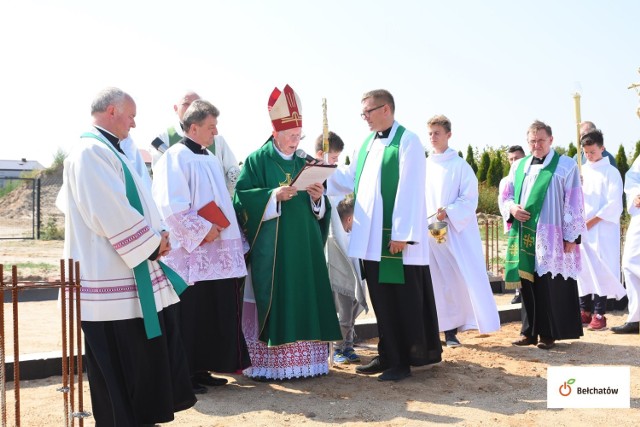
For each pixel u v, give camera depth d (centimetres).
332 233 685
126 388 444
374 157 636
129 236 427
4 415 380
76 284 407
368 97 634
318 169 593
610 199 894
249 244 624
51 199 3516
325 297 625
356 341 799
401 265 609
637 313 823
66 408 402
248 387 601
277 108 630
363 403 548
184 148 589
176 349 473
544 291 738
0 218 3238
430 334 631
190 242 564
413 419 507
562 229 740
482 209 2762
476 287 744
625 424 496
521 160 780
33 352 750
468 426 490
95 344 435
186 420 505
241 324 608
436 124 767
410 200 611
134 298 441
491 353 731
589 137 923
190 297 582
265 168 634
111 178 428
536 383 607
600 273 880
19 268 1509
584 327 888
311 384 609
